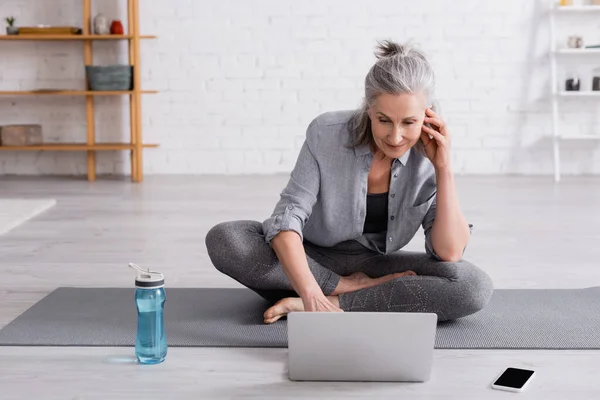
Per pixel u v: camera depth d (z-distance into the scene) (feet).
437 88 19.11
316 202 7.91
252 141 19.44
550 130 19.16
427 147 7.54
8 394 6.39
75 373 6.82
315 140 7.68
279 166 19.51
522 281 9.90
